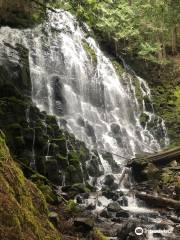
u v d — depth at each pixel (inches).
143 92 683.4
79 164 377.7
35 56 547.5
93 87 608.7
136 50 743.7
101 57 665.0
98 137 533.0
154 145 598.2
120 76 669.9
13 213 108.2
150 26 745.0
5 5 553.3
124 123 613.0
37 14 576.4
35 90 513.3
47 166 344.8
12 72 465.7
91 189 368.5
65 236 181.6
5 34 529.7
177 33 829.8
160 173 421.7
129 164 423.2
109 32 711.7
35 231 120.6
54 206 251.6
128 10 623.8
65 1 315.9
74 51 613.0
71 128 498.6
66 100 545.0
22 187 128.7
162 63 738.2
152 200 344.8
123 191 378.9
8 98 375.6
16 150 336.2
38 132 360.8
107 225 261.3
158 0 692.7
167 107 673.0
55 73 561.3
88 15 298.8
